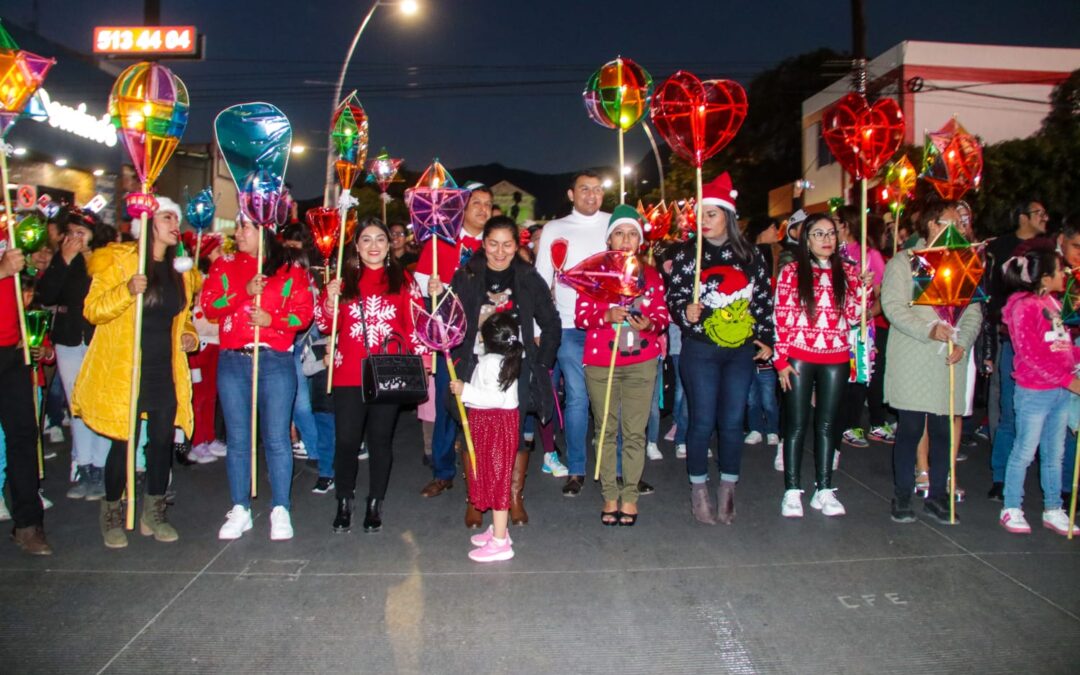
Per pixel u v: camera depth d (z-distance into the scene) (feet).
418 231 16.46
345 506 16.65
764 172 103.35
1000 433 18.61
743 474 21.04
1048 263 15.74
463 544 15.97
